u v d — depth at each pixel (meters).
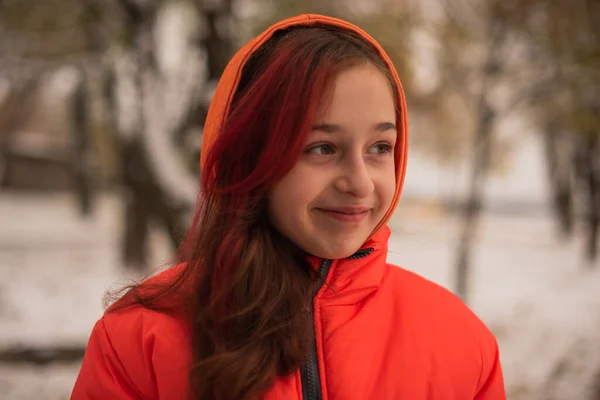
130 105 5.78
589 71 5.27
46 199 19.66
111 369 0.97
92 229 12.98
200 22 4.77
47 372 3.83
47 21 6.51
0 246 9.67
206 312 0.93
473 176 5.85
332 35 0.93
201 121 4.86
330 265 1.01
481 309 6.37
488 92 5.66
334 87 0.86
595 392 3.87
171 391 0.93
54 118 19.88
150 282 1.08
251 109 0.92
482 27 5.71
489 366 1.08
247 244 0.93
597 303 6.80
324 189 0.88
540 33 5.45
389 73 0.96
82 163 14.19
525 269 9.18
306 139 0.87
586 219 10.34
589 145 9.93
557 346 5.04
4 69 7.35
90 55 6.46
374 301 1.05
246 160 0.94
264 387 0.88
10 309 5.69
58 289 6.71
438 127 8.33
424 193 19.47
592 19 5.29
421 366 0.99
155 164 5.33
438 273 8.44
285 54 0.90
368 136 0.89
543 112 6.00
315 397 0.94
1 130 13.87
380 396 0.96
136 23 5.71
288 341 0.91
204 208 1.03
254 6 5.41
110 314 1.02
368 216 0.94
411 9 5.80
